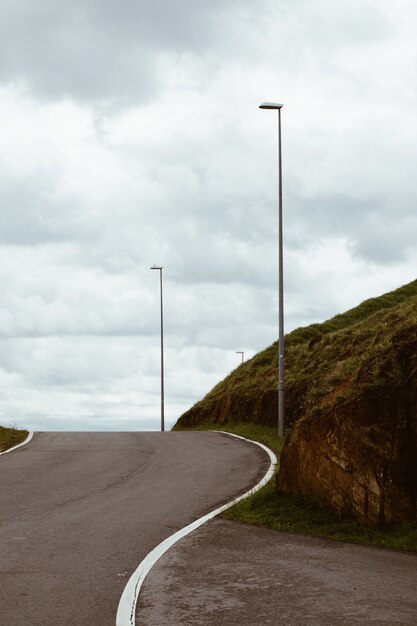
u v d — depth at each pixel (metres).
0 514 13.63
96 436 31.36
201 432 33.72
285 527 12.42
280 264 28.19
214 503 14.88
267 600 7.88
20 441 28.98
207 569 9.43
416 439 11.90
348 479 12.61
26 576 9.00
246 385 41.28
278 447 25.27
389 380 12.74
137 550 10.61
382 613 7.32
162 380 56.16
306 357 38.94
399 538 11.19
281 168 28.44
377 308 56.59
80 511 13.96
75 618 7.20
